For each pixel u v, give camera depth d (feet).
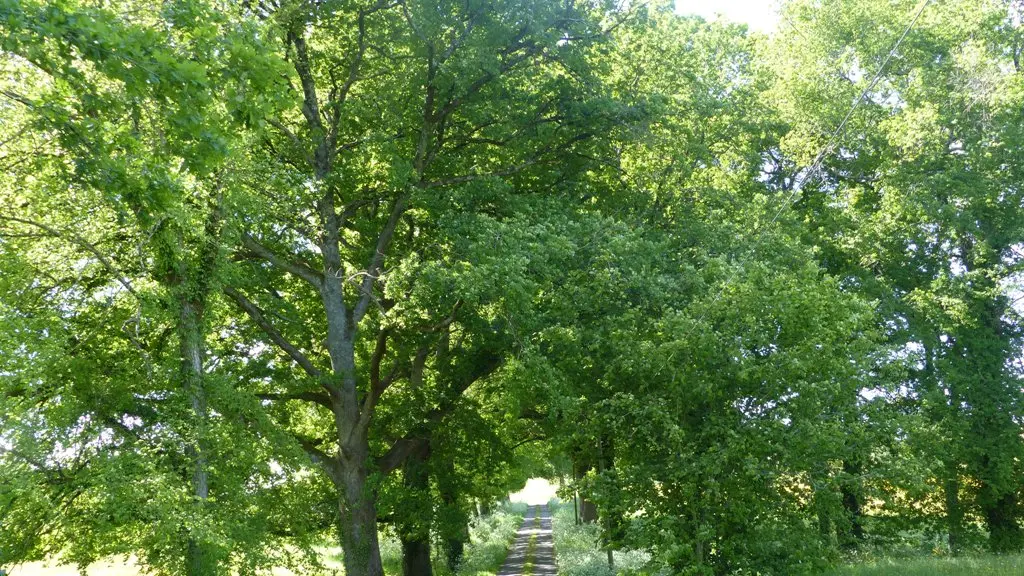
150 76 25.36
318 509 64.34
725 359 48.29
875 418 49.65
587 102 64.34
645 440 49.96
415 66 62.03
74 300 45.91
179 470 42.11
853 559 70.64
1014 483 80.53
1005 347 80.48
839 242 81.76
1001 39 81.20
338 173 60.80
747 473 45.24
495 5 60.70
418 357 66.54
